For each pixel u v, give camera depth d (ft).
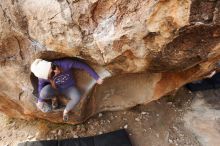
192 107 16.16
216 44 10.89
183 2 9.68
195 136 15.16
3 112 15.40
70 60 12.39
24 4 11.48
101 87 14.58
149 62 11.71
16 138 15.34
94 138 14.89
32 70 11.95
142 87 14.65
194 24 10.05
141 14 10.28
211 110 16.02
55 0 11.07
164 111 15.92
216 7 9.61
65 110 13.52
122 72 12.63
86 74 13.33
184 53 11.18
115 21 10.72
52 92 12.99
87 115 15.35
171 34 10.45
